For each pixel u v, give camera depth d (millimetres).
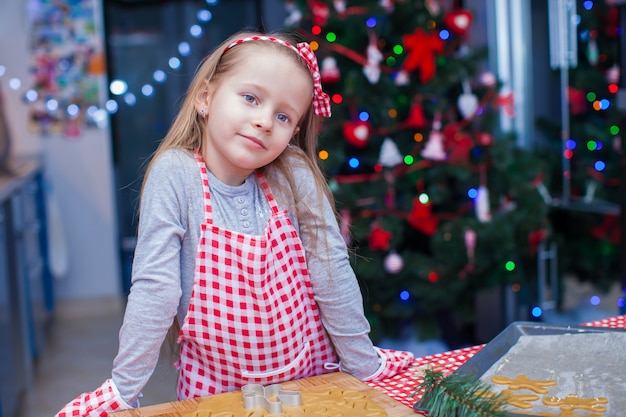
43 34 4359
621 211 2471
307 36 3006
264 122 953
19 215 3203
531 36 3477
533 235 3051
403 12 3074
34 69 4375
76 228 4477
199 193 1012
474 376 948
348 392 917
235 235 986
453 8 3502
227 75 978
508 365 1000
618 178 3205
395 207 3123
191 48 5117
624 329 1074
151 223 979
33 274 3582
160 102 5172
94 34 4414
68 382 3152
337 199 2914
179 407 909
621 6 2471
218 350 1006
